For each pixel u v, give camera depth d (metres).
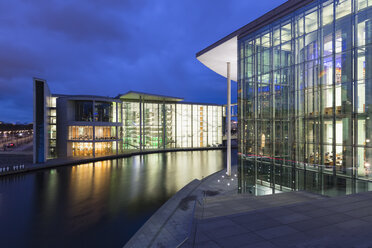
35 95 44.03
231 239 5.25
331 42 15.36
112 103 62.19
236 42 26.89
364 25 13.60
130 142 74.94
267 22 20.78
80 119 56.50
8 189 27.44
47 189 27.53
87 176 35.22
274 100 19.94
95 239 15.26
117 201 23.20
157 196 25.05
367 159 13.30
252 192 22.47
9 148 75.00
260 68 21.62
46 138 45.97
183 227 15.24
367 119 13.34
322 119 15.81
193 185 28.17
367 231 5.52
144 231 14.64
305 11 17.20
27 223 17.72
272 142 20.11
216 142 85.00
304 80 17.25
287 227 5.87
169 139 78.94
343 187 14.36
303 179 17.12
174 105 79.62
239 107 24.56
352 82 14.07
